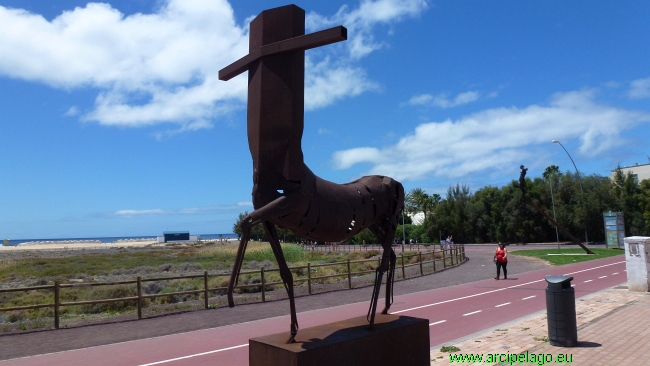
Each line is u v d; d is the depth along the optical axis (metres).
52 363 8.00
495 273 21.73
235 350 8.58
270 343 4.78
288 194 4.70
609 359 6.61
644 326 8.62
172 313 13.05
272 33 4.82
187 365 7.64
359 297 15.46
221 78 5.45
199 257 43.44
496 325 9.91
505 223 56.97
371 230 6.56
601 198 48.69
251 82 4.91
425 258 30.23
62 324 11.74
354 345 4.95
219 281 19.59
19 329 11.14
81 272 30.05
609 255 28.92
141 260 42.72
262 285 15.03
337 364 4.75
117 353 8.63
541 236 54.50
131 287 17.83
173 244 103.12
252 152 4.84
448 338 8.78
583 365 6.36
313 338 4.96
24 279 25.38
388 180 6.43
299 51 4.80
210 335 10.06
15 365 7.90
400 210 6.65
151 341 9.63
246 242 4.39
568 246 43.75
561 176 55.56
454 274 22.03
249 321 11.62
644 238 13.24
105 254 57.53
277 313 12.71
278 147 4.69
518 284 17.23
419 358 5.82
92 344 9.48
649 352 6.89
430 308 12.48
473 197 64.31
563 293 7.50
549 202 53.78
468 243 61.97
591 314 9.95
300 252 33.75
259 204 4.76
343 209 5.37
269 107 4.70
